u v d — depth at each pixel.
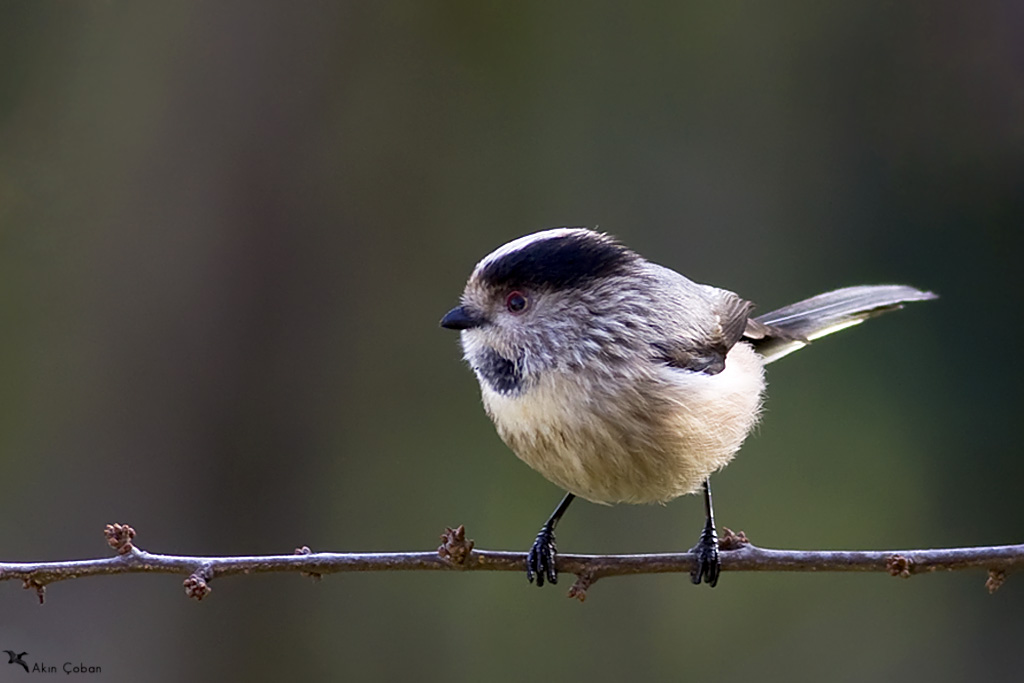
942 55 12.68
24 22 10.89
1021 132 12.34
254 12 11.11
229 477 10.66
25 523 10.38
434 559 6.73
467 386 11.56
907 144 12.65
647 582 11.72
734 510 11.81
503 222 12.19
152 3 10.96
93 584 10.41
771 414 12.20
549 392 7.12
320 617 10.89
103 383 10.59
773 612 11.73
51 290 10.70
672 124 12.73
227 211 10.95
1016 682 11.40
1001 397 12.03
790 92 12.85
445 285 11.78
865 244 12.60
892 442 12.02
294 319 11.15
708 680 11.45
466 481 11.46
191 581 6.31
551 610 11.50
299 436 11.01
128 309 10.70
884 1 12.82
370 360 11.44
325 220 11.37
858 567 6.60
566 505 7.43
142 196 10.85
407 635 11.10
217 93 11.02
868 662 11.52
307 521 10.91
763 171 12.71
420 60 11.97
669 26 12.70
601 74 12.64
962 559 6.42
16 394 10.54
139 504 10.45
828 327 9.34
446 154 12.05
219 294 10.83
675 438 7.03
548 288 7.21
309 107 11.30
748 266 12.61
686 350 7.33
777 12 12.82
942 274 12.41
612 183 12.56
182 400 10.63
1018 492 11.77
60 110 10.91
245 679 10.56
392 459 11.32
